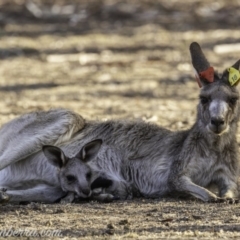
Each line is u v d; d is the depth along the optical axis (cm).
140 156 2634
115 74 5525
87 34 7250
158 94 4709
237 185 2603
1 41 6762
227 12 7806
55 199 2531
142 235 2014
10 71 5631
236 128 2575
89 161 2555
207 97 2511
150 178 2616
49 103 4366
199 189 2470
